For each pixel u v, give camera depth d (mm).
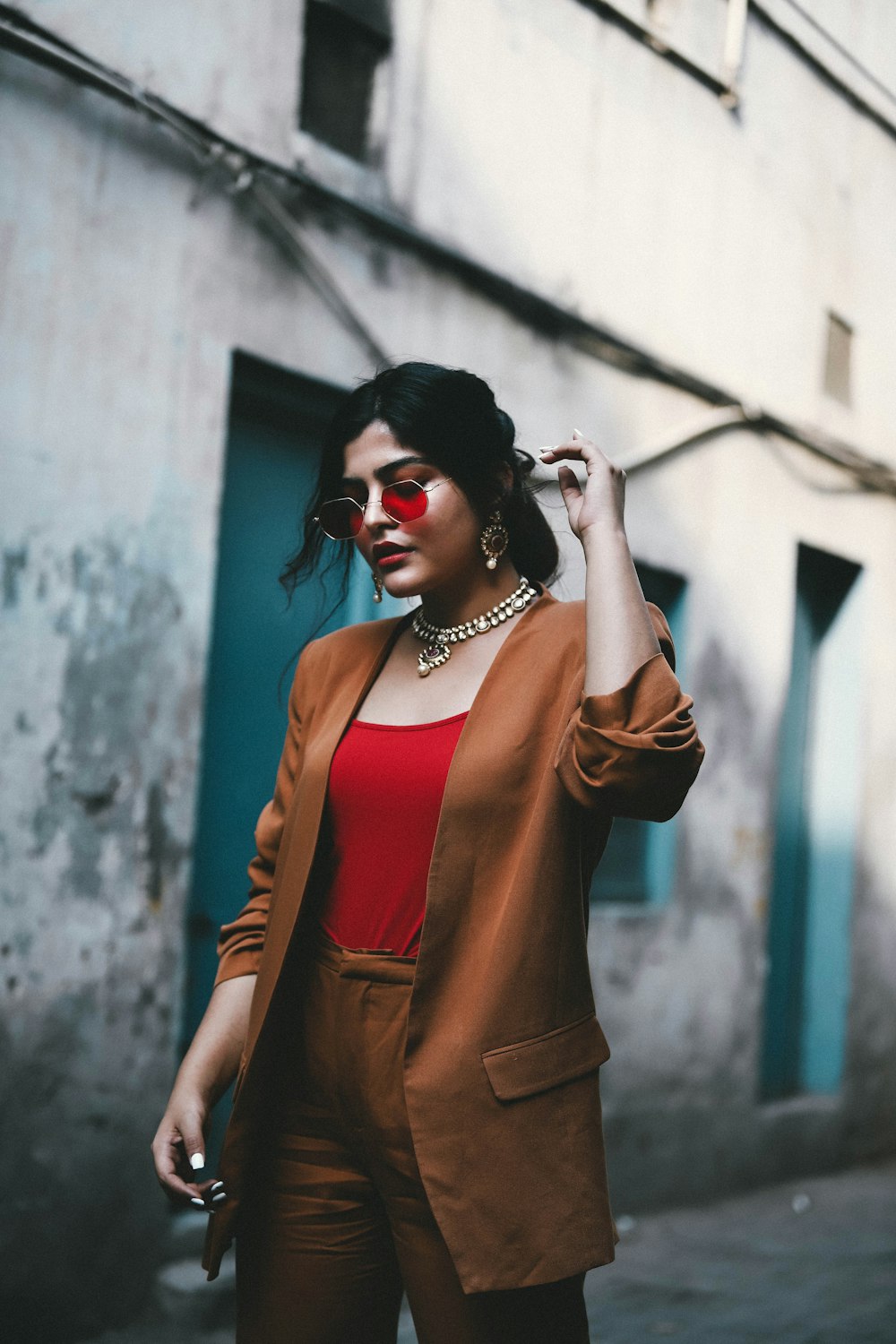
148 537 3643
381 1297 1710
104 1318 3506
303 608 4207
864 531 7059
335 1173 1683
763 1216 5578
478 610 1710
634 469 5504
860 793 7023
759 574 6258
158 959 3650
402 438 1637
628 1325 3951
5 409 3346
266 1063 1684
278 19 3982
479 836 1558
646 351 5547
